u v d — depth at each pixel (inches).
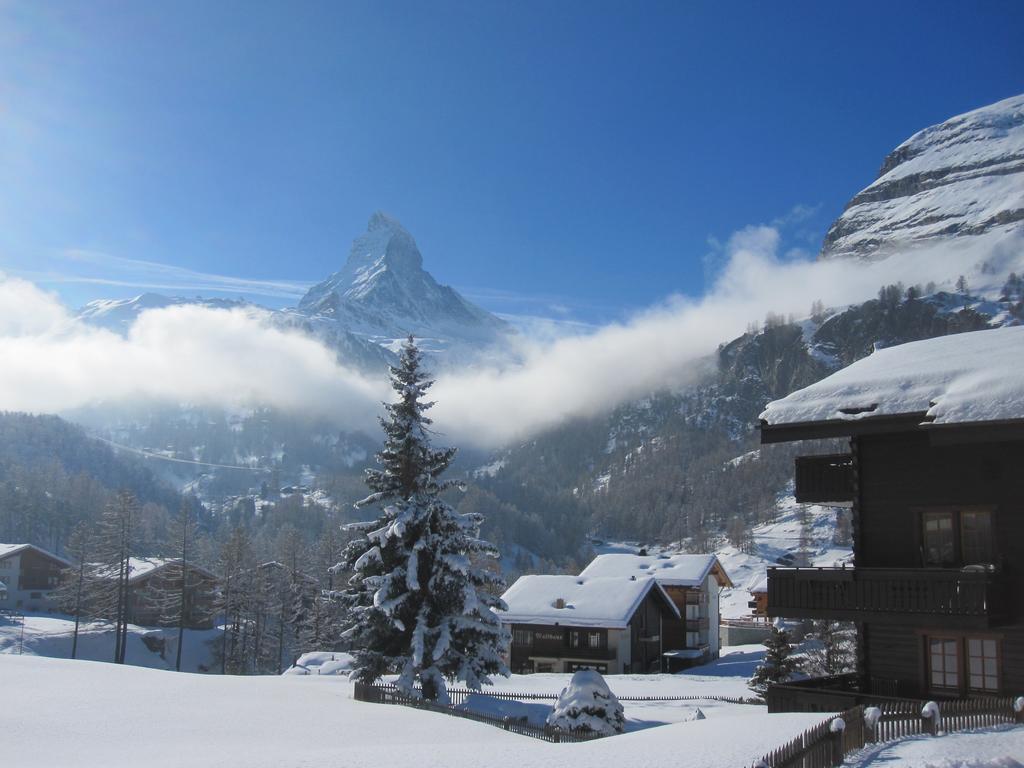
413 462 1558.8
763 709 1568.7
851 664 1996.8
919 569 929.5
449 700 1497.3
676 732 879.7
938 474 986.7
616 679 2374.5
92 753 927.0
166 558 4158.5
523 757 759.1
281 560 3902.6
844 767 654.5
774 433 1048.8
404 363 1593.3
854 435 1019.9
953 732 779.4
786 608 1015.0
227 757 813.9
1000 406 875.4
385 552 1508.4
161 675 1685.5
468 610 1446.9
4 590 4244.6
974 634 957.2
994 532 940.6
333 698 1476.4
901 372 1042.7
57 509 6727.4
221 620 4493.1
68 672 1616.6
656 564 3302.2
